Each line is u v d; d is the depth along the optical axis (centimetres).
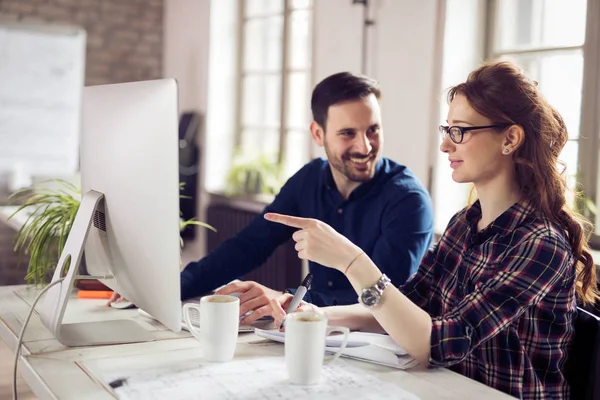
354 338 147
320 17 387
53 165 539
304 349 120
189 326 141
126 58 563
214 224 484
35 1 526
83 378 125
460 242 163
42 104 533
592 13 281
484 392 123
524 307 137
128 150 144
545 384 147
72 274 147
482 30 321
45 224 195
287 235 237
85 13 544
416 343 134
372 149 218
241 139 516
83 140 171
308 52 443
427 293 170
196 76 522
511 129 146
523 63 311
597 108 281
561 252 141
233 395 115
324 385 122
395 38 337
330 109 218
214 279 213
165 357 137
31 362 134
